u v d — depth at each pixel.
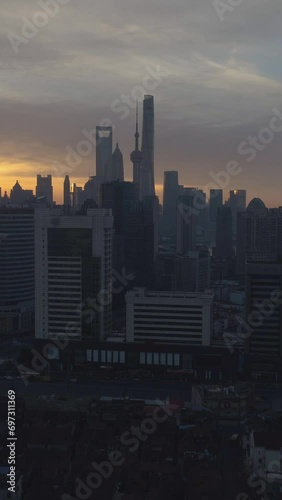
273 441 140.88
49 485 127.19
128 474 132.12
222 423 181.00
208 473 128.50
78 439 153.00
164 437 149.38
